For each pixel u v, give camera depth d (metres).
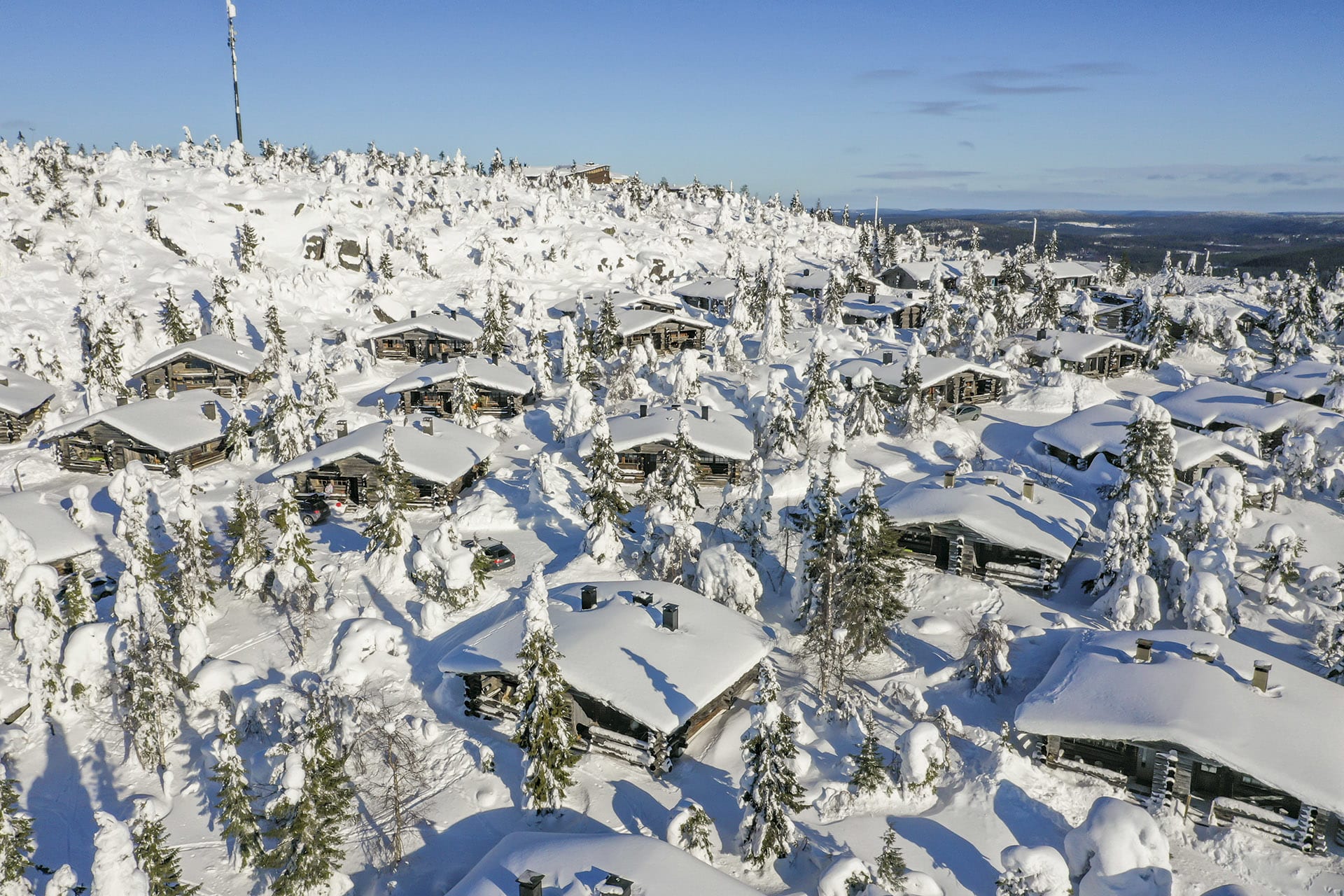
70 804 35.22
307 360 91.12
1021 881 26.50
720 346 94.19
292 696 38.47
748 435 66.69
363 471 59.94
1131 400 85.88
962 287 120.25
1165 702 32.56
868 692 39.53
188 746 38.09
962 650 42.53
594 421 65.88
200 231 119.75
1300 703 33.00
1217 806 31.44
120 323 94.00
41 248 106.38
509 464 68.25
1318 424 66.00
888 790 32.88
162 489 63.41
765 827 29.75
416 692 40.88
